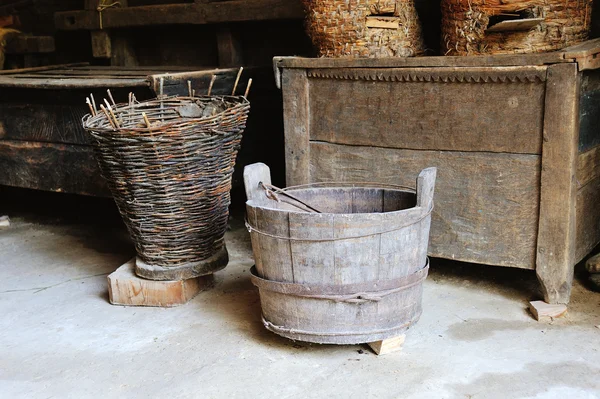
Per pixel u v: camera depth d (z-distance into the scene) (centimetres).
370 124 328
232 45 476
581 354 263
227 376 258
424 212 259
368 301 254
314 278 252
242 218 454
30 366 274
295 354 272
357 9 319
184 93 362
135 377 261
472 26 299
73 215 489
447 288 329
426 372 254
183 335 293
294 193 299
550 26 292
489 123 298
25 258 405
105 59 549
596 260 316
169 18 485
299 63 338
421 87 310
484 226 310
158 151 292
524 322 292
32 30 577
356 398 239
